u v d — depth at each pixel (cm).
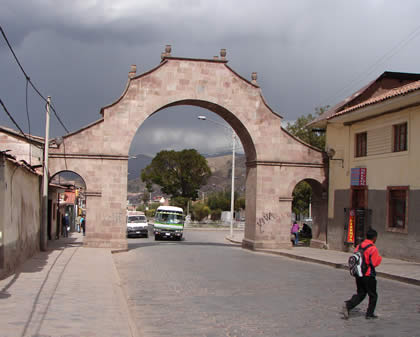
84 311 862
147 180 8681
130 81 2523
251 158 2800
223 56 2662
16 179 1384
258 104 2706
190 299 1070
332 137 2694
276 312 921
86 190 2434
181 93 2594
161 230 3862
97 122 2461
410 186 1928
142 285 1282
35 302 912
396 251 1992
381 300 1049
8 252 1277
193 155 8394
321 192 2762
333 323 823
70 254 1997
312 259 2058
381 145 2177
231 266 1786
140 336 740
